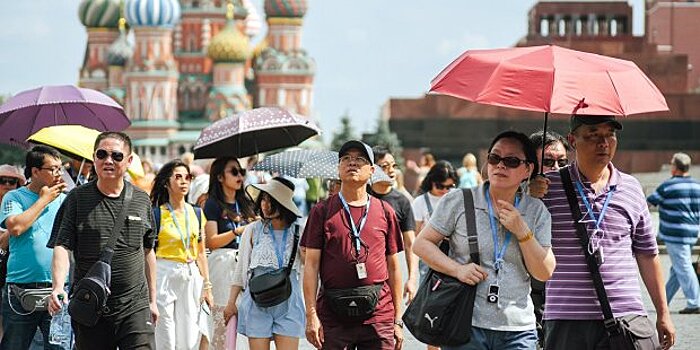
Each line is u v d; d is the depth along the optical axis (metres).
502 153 11.53
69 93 17.83
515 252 11.56
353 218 13.77
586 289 11.94
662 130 101.00
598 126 11.93
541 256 11.42
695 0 132.00
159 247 16.56
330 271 13.70
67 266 13.30
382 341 13.77
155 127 146.25
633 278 12.00
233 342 15.99
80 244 13.24
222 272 17.47
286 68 152.38
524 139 11.61
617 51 113.44
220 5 154.88
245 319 15.39
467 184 35.12
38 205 15.34
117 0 156.75
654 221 47.47
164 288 16.50
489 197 11.67
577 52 11.67
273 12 152.88
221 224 17.42
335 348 13.71
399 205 17.44
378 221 13.80
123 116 18.83
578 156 12.08
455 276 11.46
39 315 15.69
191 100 153.00
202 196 20.06
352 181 13.72
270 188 15.45
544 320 12.17
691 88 130.62
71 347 15.52
